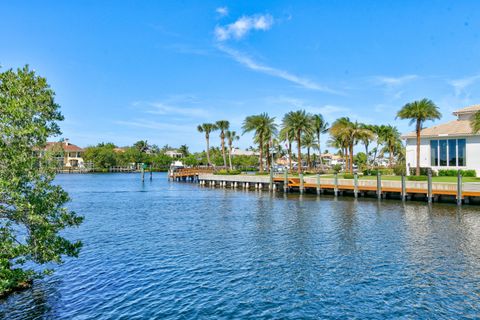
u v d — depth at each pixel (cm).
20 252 1247
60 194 1402
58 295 1306
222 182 6706
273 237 2208
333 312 1162
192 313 1159
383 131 8950
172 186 7069
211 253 1853
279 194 5025
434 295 1288
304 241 2092
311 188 4878
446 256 1752
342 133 6512
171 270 1579
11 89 1255
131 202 4253
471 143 4678
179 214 3234
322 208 3466
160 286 1391
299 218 2902
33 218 1218
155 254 1836
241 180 6212
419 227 2448
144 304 1228
